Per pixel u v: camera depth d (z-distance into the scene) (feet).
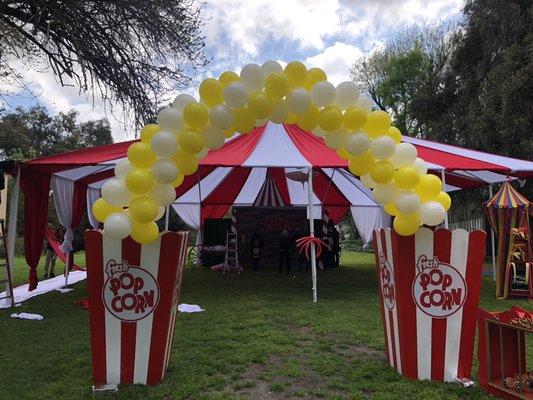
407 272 12.26
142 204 11.56
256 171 40.32
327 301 23.94
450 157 26.45
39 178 26.99
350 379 12.39
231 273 37.29
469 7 50.29
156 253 12.07
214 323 18.81
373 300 24.30
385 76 87.40
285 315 20.35
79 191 32.53
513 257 25.17
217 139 12.69
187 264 45.27
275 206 42.65
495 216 25.89
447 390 11.50
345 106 12.89
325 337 16.74
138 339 12.05
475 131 45.50
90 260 11.98
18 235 77.20
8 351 15.56
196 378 12.51
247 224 41.83
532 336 16.92
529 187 46.34
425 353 12.21
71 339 16.99
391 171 12.25
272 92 12.41
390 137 12.68
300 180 36.60
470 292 12.12
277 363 13.91
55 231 39.11
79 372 13.25
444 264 12.16
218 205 48.44
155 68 32.50
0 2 27.58
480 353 11.80
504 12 44.88
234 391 11.77
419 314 12.23
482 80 49.08
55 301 25.29
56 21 28.30
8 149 108.27
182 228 69.77
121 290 12.04
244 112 12.50
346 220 91.45
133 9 30.12
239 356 14.33
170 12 31.50
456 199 55.21
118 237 11.55
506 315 11.14
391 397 11.04
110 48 30.81
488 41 47.47
